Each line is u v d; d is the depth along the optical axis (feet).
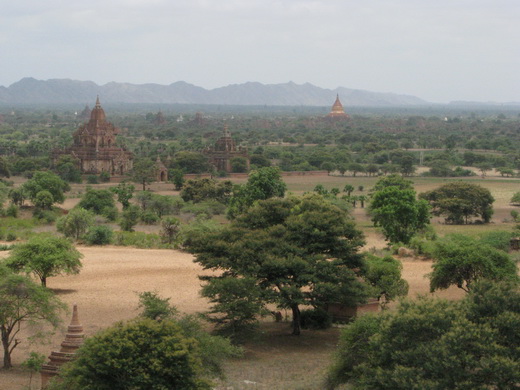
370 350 140.26
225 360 165.37
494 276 217.97
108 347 122.72
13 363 170.50
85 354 126.00
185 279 266.16
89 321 205.77
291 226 208.33
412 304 137.59
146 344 124.57
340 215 218.59
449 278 225.35
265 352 187.32
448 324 129.29
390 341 132.05
